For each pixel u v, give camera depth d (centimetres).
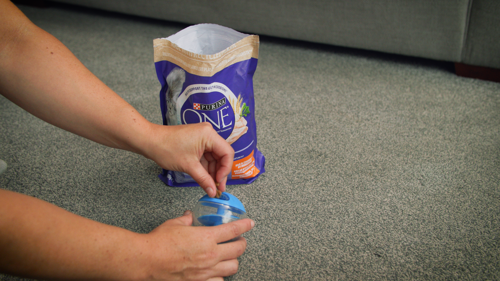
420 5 120
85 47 150
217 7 154
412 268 62
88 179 83
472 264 63
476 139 96
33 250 39
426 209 75
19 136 97
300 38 148
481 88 121
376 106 112
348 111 110
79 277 42
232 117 75
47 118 58
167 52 74
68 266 41
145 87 122
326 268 62
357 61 144
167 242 50
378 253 65
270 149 93
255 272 62
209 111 73
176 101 75
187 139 60
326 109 111
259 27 152
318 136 98
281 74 133
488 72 124
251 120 79
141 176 85
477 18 116
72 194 78
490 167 86
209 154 66
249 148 79
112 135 60
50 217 41
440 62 141
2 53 54
